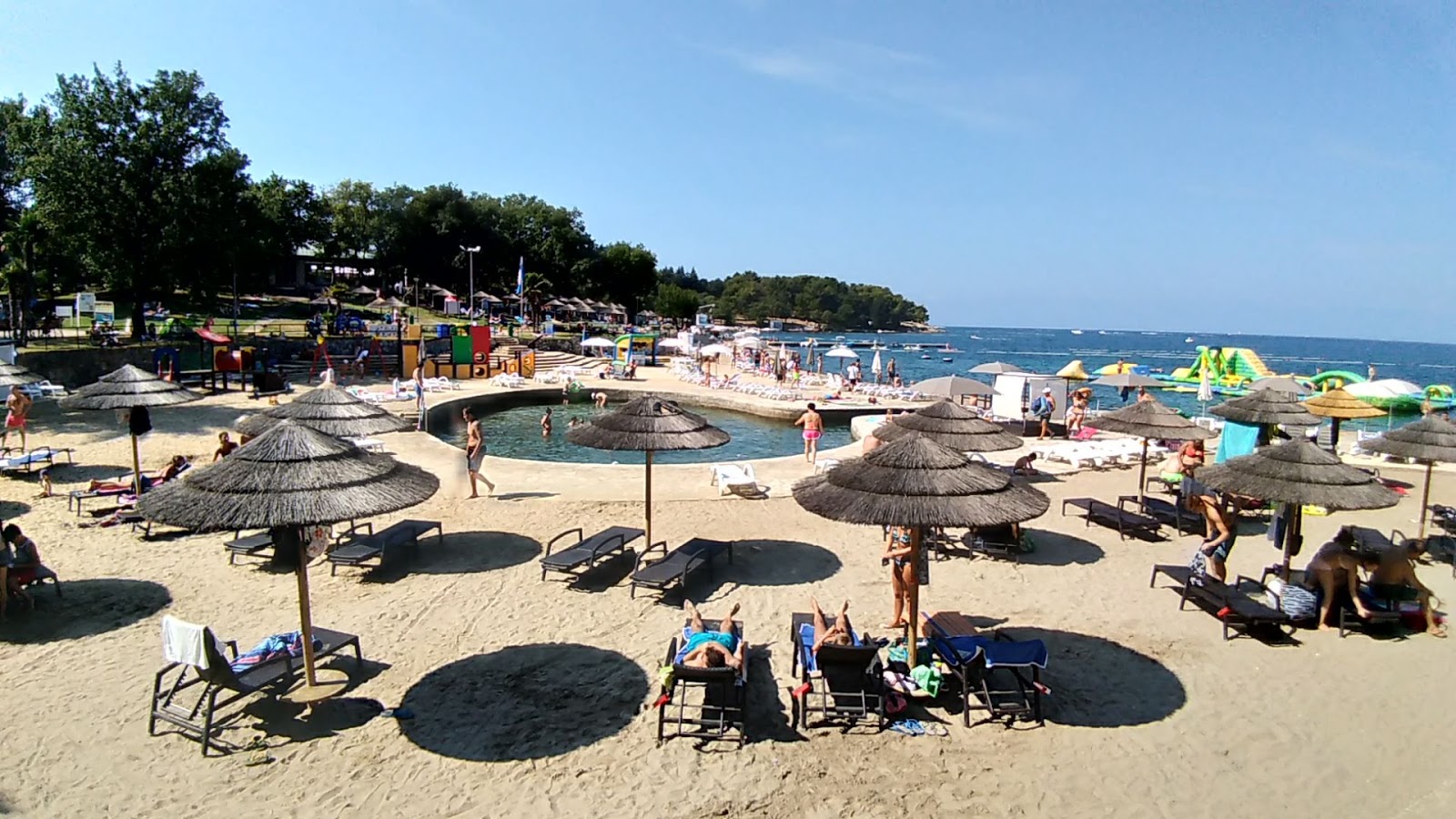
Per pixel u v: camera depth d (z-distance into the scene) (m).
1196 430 12.77
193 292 38.44
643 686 7.32
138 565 10.38
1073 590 10.01
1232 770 6.12
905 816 5.52
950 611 9.17
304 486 6.11
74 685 7.18
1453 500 15.33
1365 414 16.50
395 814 5.47
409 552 10.96
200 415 22.86
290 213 59.66
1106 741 6.51
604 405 33.53
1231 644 8.38
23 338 28.78
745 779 5.91
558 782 5.86
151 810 5.47
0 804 5.48
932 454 6.85
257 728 6.52
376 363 37.84
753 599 9.53
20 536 8.94
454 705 6.92
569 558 9.69
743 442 24.72
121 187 31.77
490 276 87.62
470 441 14.05
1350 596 8.84
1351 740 6.55
